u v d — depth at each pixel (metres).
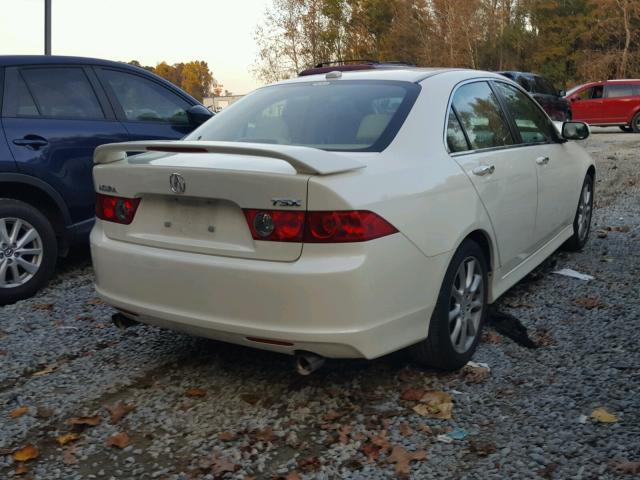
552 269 5.96
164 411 3.62
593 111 24.97
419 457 3.11
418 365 4.04
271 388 3.85
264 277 3.21
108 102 6.21
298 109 4.16
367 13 48.81
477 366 4.00
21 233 5.55
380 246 3.25
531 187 4.91
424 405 3.57
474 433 3.31
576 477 2.92
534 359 4.12
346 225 3.15
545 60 54.06
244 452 3.22
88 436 3.40
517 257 4.79
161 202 3.61
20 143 5.52
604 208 8.81
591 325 4.62
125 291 3.72
